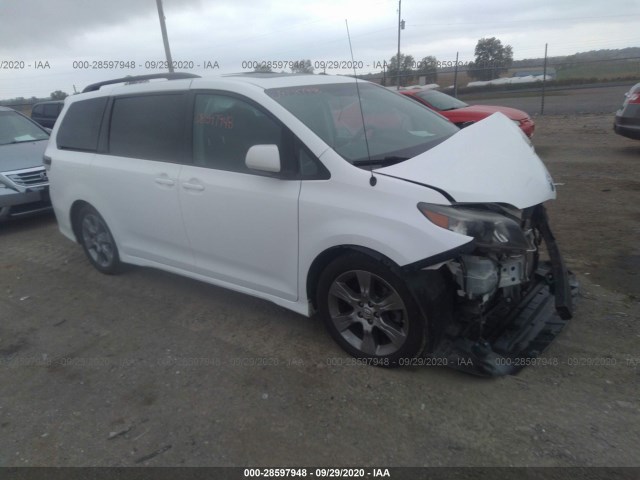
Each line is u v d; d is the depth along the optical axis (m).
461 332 3.06
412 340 2.99
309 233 3.22
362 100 3.93
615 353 3.21
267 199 3.38
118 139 4.50
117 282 4.96
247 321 3.99
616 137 11.46
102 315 4.30
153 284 4.85
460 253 2.71
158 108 4.14
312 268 3.32
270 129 3.42
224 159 3.68
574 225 5.61
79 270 5.38
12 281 5.25
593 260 4.63
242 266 3.73
